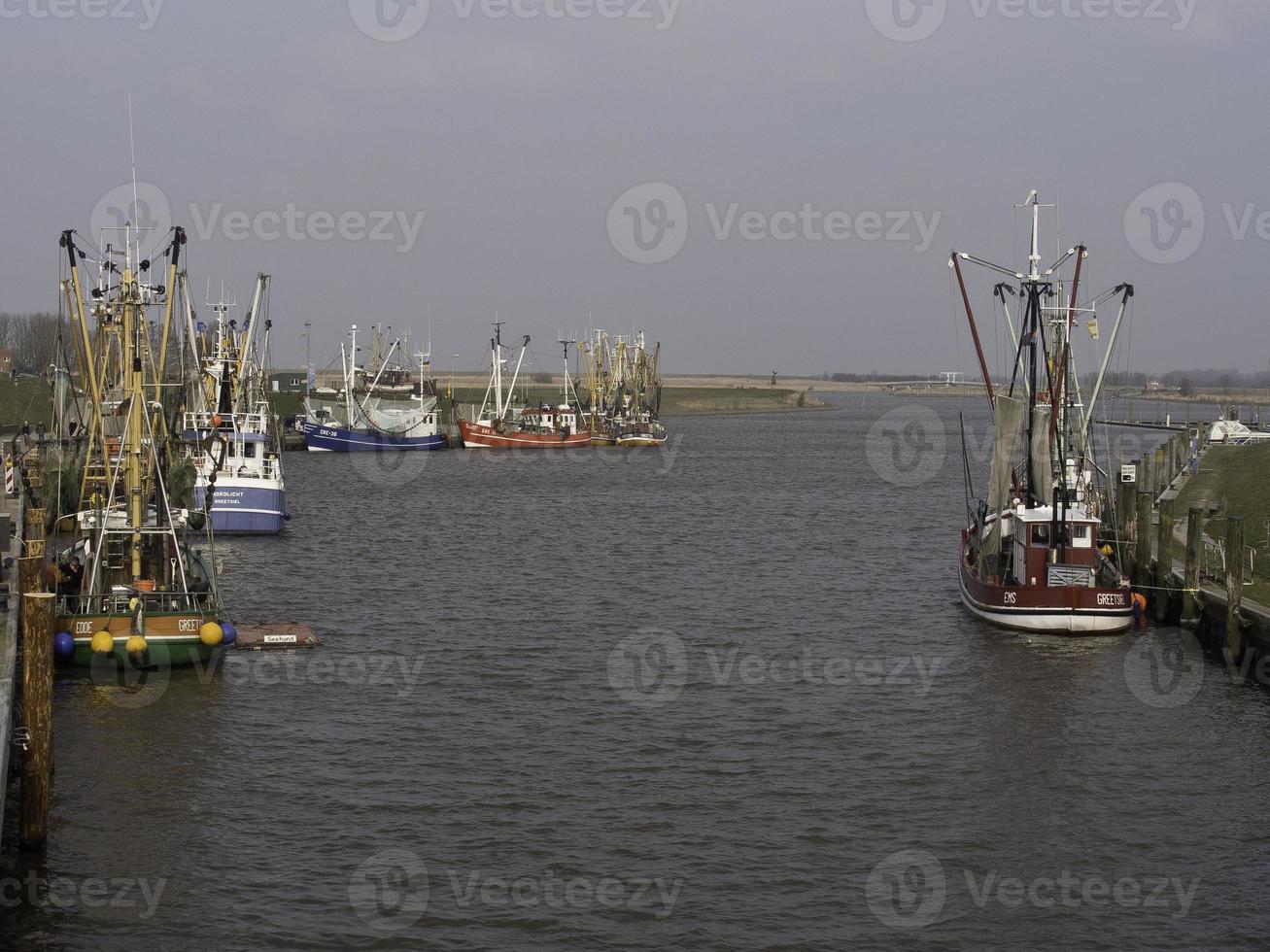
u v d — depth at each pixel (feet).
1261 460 321.93
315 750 126.62
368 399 650.84
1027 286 189.16
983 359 199.31
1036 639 175.94
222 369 307.58
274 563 244.63
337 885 97.60
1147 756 128.16
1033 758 127.13
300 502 375.04
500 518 338.13
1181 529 233.55
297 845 104.37
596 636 180.45
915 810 113.70
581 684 152.97
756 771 122.62
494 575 235.61
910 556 265.95
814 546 281.95
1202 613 172.45
